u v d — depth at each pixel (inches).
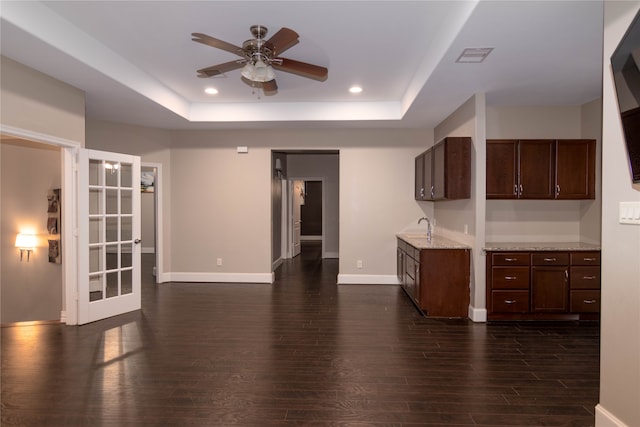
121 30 129.6
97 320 166.6
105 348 135.3
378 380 112.0
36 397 101.7
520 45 118.3
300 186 394.3
